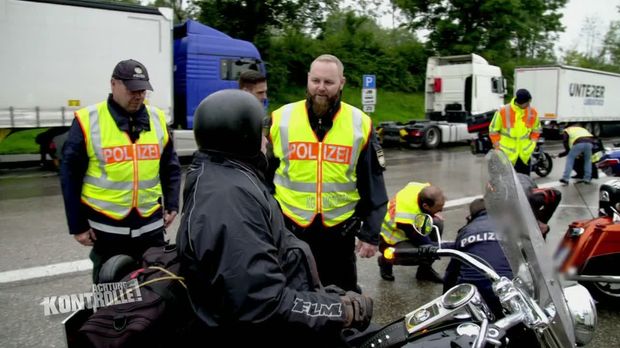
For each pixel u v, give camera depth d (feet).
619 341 13.24
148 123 11.42
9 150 48.60
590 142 36.24
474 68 62.95
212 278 5.68
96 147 10.71
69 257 18.47
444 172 41.22
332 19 97.66
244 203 5.90
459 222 24.75
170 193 12.12
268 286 5.72
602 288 15.20
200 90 43.24
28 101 36.11
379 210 11.09
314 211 10.84
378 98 96.27
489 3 92.79
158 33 40.01
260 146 6.59
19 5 35.14
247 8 73.92
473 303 6.61
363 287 16.70
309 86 10.68
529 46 112.27
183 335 6.11
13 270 17.10
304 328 5.97
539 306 6.57
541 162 39.96
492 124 27.27
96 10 37.50
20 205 26.91
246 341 6.01
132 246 11.28
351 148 10.80
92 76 37.91
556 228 23.80
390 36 111.24
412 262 7.85
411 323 6.89
